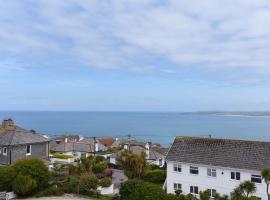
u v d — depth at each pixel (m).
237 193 36.50
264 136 199.50
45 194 47.47
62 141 93.81
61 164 65.56
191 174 49.19
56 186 49.53
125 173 54.97
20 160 49.69
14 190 46.50
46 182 49.56
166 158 51.22
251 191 36.16
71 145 88.31
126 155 57.59
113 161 78.75
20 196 46.97
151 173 57.22
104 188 50.41
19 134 62.28
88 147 88.12
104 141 118.62
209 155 48.75
